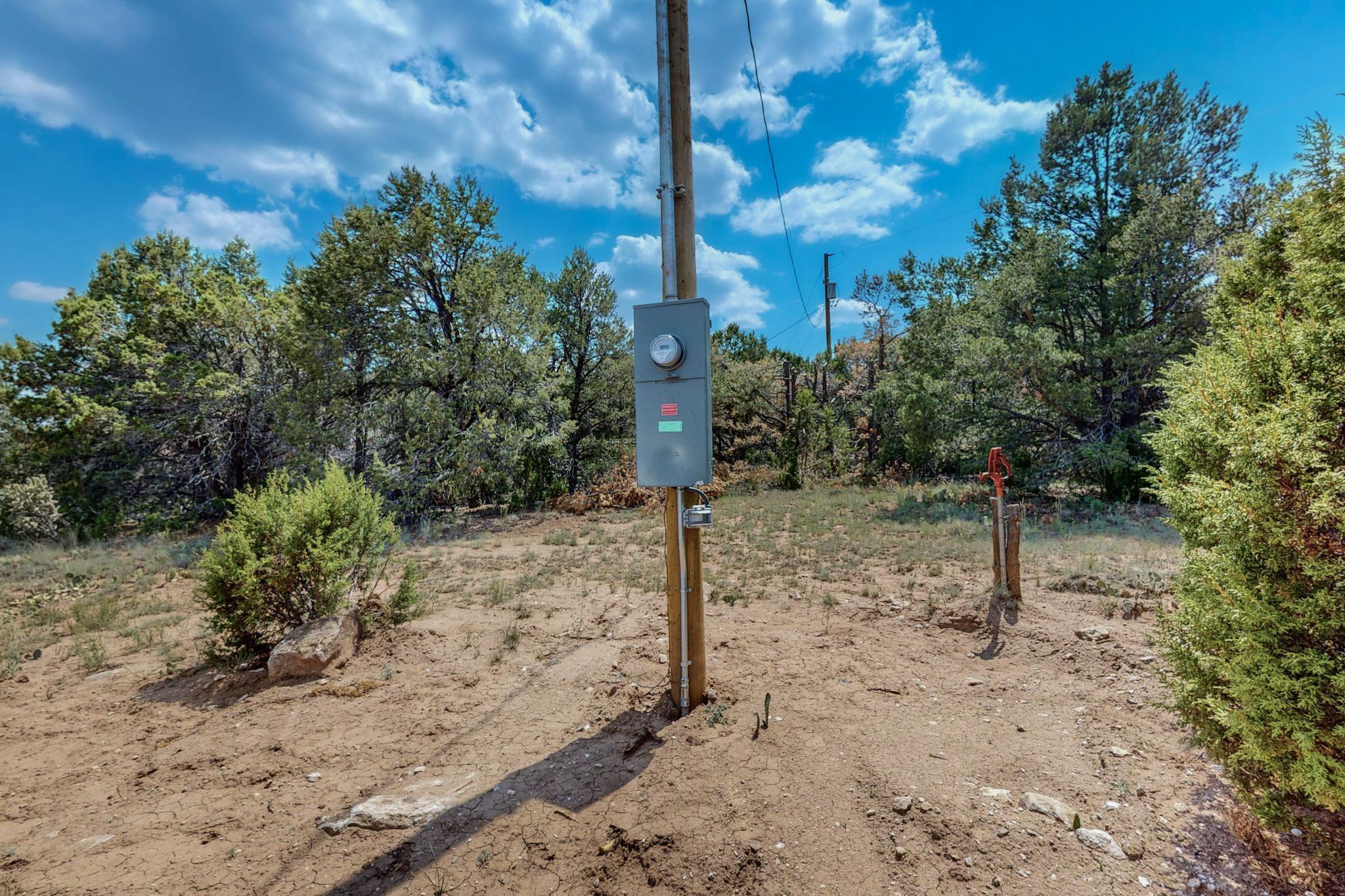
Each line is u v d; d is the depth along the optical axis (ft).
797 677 14.83
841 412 80.59
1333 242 9.95
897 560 26.96
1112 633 15.84
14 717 14.69
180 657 18.92
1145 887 7.64
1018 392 48.91
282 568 17.40
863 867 8.26
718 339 105.09
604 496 54.03
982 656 16.02
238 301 63.57
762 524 39.88
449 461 50.65
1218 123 46.88
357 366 55.83
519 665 16.67
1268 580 8.16
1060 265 48.62
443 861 8.75
